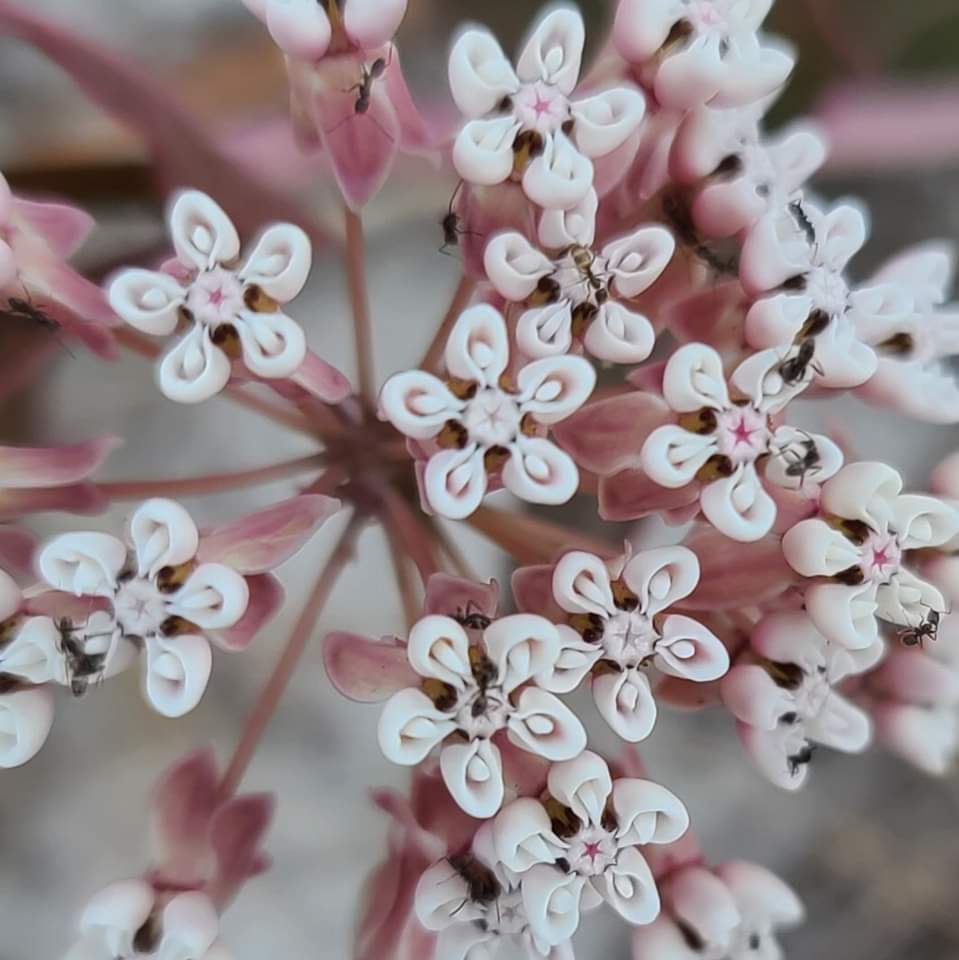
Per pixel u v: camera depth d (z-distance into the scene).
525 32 0.12
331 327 0.13
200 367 0.07
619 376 0.10
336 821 0.13
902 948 0.14
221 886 0.08
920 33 0.12
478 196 0.08
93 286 0.08
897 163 0.13
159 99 0.10
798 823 0.14
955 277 0.13
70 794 0.13
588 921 0.13
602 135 0.08
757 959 0.08
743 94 0.08
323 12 0.08
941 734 0.09
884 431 0.13
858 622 0.08
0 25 0.10
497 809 0.07
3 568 0.08
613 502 0.08
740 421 0.08
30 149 0.11
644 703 0.08
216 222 0.07
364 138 0.08
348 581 0.13
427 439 0.07
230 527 0.08
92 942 0.08
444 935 0.08
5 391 0.10
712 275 0.08
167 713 0.07
